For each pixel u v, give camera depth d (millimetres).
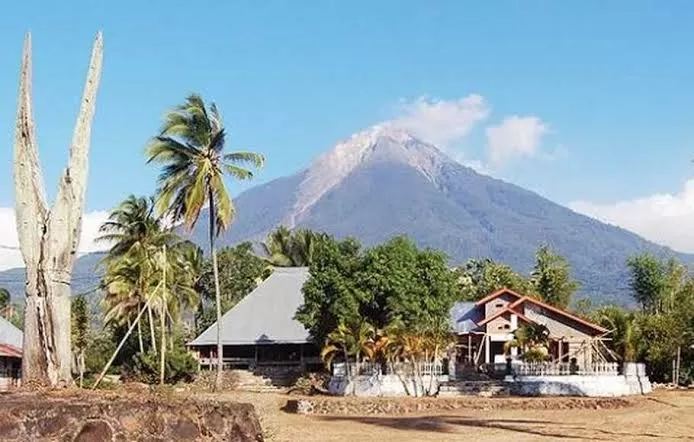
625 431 35344
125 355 71250
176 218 61625
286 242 98562
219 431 15656
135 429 14344
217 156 59906
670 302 82062
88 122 17141
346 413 45094
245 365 73125
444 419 40844
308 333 69812
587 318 69812
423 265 60500
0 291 81562
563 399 49156
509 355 61594
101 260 69562
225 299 94062
